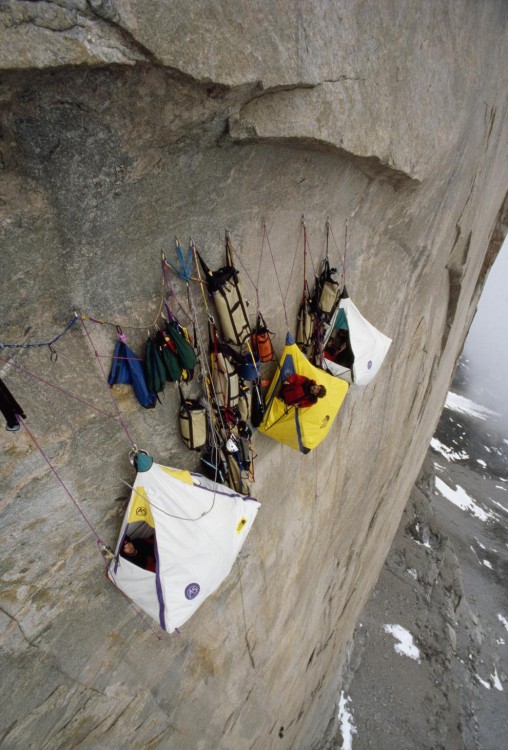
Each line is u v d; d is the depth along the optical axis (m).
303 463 5.91
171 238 2.72
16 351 2.27
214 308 3.33
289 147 2.98
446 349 12.00
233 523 3.43
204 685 5.11
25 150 1.86
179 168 2.44
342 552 9.46
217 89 2.18
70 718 3.57
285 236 3.74
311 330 4.50
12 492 2.53
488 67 5.27
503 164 8.95
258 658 6.34
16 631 2.92
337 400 4.07
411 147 4.23
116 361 2.74
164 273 2.81
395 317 7.22
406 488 15.16
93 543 3.20
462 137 5.39
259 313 3.77
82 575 3.22
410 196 5.13
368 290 5.87
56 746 3.57
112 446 3.04
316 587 8.23
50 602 3.06
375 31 3.08
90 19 1.66
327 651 10.44
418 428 12.70
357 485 8.66
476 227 8.87
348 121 3.20
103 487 3.11
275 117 2.61
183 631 4.46
